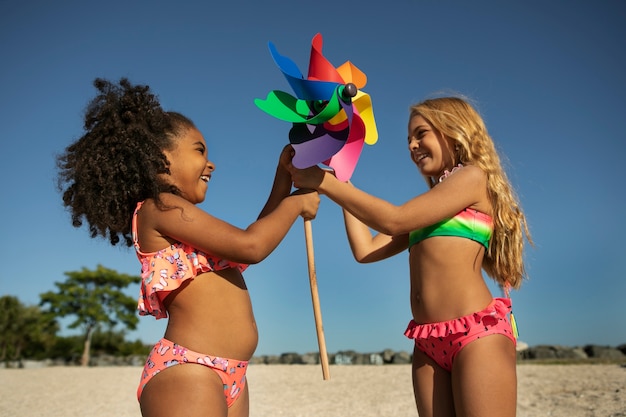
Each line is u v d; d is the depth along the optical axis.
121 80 2.72
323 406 8.24
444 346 2.76
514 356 2.72
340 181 2.91
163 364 2.39
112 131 2.60
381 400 8.62
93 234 2.81
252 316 2.66
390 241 3.43
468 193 2.89
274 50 2.88
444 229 2.87
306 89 2.85
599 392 8.01
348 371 12.78
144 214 2.52
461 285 2.79
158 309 2.48
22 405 8.97
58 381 12.58
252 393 9.72
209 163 2.84
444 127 3.05
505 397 2.59
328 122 2.92
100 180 2.56
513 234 3.01
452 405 2.79
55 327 28.14
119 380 12.72
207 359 2.40
